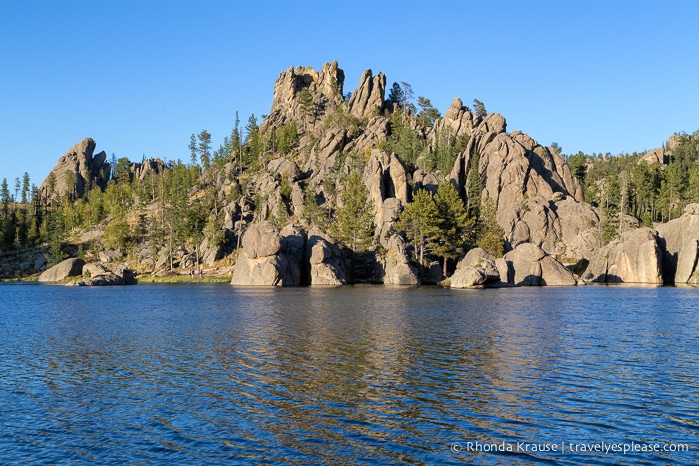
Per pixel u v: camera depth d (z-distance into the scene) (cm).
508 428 2267
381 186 15812
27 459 1998
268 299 8381
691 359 3519
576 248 14925
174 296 9362
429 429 2259
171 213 18712
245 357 3666
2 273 18525
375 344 4119
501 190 16750
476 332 4688
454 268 14175
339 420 2370
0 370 3372
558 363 3422
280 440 2147
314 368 3319
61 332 4950
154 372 3266
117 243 18862
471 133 19500
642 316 5784
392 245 13388
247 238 13125
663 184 17825
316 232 14300
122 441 2161
